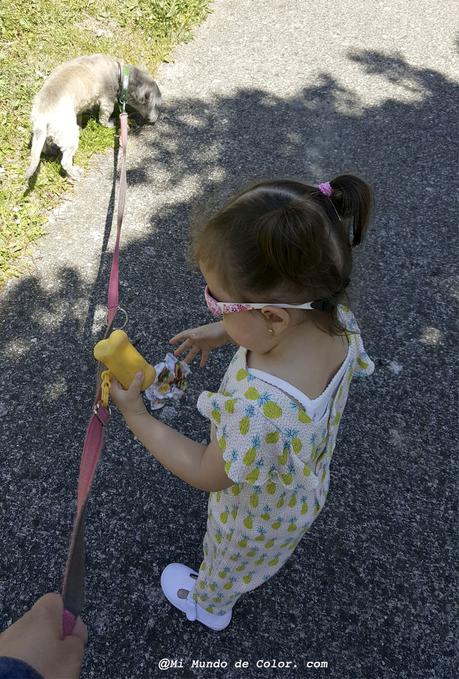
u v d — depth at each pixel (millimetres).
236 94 4195
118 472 2193
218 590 1681
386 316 2812
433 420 2432
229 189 3389
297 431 1143
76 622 787
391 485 2219
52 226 3072
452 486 2230
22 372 2463
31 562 1965
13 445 2242
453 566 2020
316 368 1193
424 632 1870
